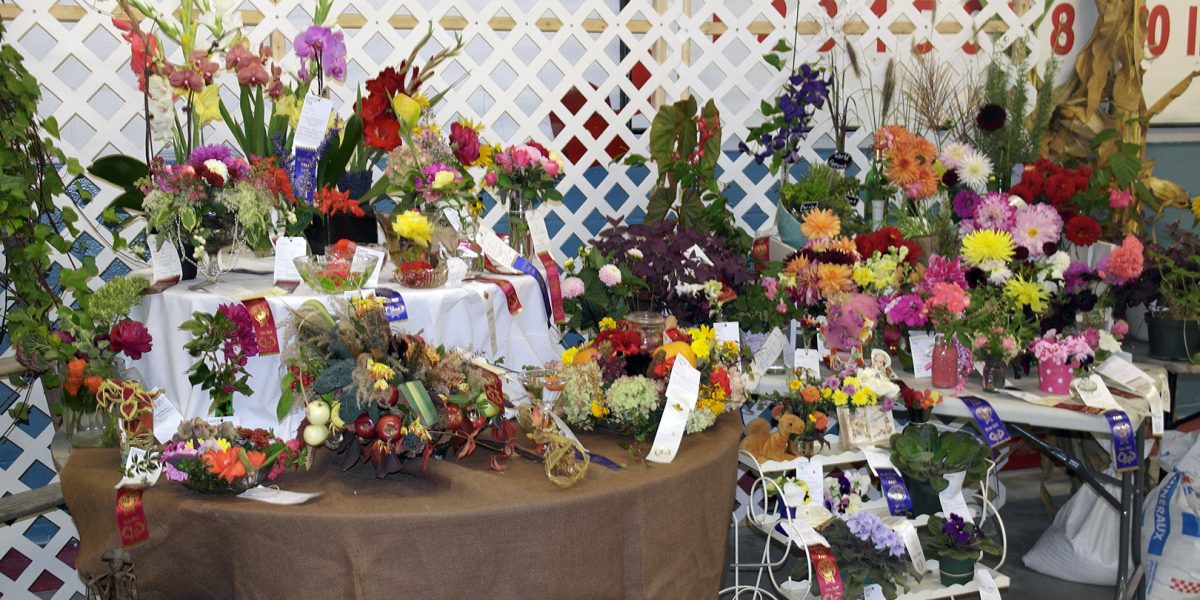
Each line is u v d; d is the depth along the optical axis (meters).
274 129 2.59
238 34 2.61
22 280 2.67
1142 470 2.85
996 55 3.74
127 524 1.92
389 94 2.45
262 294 2.20
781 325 2.93
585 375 2.27
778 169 3.57
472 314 2.38
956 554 2.60
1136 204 3.64
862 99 3.68
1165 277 3.06
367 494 1.94
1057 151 3.83
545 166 2.68
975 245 2.81
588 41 3.33
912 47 3.68
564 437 2.01
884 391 2.67
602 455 2.18
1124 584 2.86
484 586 1.87
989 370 2.84
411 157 2.41
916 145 3.18
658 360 2.27
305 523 1.79
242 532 1.82
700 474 2.13
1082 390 2.73
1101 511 3.23
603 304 2.80
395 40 3.14
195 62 2.50
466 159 2.53
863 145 3.79
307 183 2.44
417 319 2.27
